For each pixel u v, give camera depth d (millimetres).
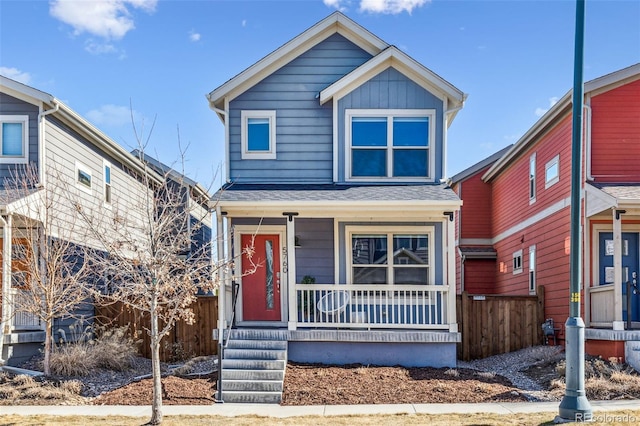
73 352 12094
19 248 13469
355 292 13109
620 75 13289
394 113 13930
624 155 13430
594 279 13430
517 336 14812
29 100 13594
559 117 14906
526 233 18016
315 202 12188
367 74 13938
